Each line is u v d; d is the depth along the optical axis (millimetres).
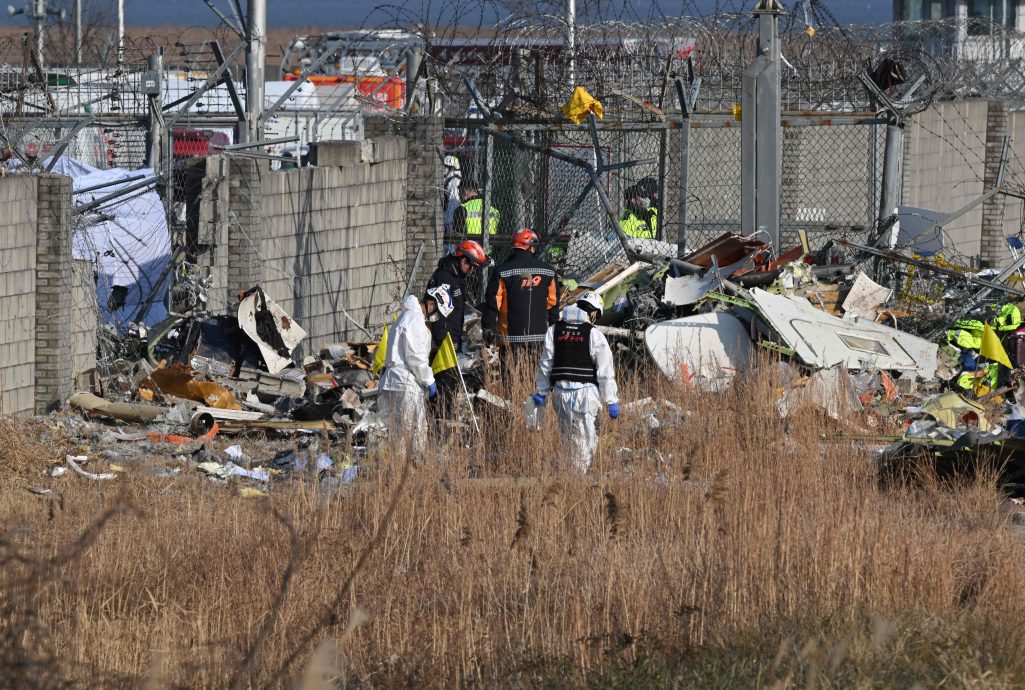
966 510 36125
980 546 31828
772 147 59438
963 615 26812
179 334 58000
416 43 83250
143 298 63781
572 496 34125
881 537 29625
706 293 54719
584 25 62969
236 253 58062
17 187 48500
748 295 53500
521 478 37594
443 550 30281
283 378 53469
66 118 77188
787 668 23391
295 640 25906
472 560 29203
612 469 37469
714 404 43844
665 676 24062
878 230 64438
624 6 62562
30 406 49719
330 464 41219
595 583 28047
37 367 49812
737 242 58250
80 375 51625
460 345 51219
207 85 80438
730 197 76562
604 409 42000
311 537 31078
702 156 76562
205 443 44938
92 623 26062
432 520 32469
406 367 43688
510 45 64250
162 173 60844
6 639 22516
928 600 27828
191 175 58656
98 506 35500
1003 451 39250
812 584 28047
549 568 28719
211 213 58250
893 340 52125
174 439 45594
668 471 36531
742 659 24578
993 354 49562
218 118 88000
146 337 57719
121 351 57375
